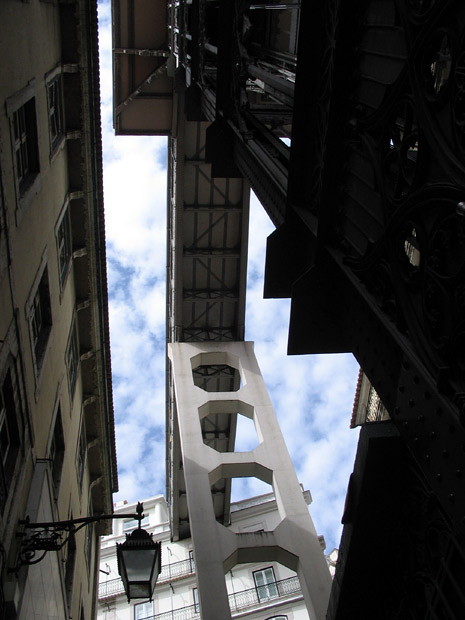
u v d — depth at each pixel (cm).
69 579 1409
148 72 2305
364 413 2095
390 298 576
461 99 438
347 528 687
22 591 811
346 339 734
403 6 519
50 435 1184
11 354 841
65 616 1262
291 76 1124
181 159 2191
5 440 863
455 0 440
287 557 1711
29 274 998
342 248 704
